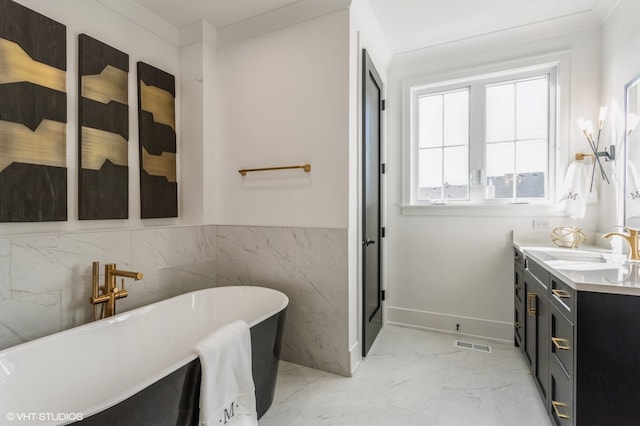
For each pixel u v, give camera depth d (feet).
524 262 6.78
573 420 4.03
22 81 5.08
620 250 6.15
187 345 6.27
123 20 6.77
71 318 5.37
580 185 7.05
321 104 6.84
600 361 3.84
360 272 7.25
